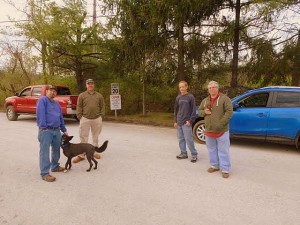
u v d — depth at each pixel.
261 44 12.25
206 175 5.54
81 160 6.64
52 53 16.47
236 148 8.00
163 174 5.60
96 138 7.11
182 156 6.76
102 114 7.12
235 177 5.43
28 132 10.77
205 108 5.55
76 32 15.67
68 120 15.34
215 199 4.39
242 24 12.38
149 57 13.04
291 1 11.19
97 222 3.69
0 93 24.28
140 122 13.90
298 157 7.00
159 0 10.82
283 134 7.40
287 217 3.81
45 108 5.30
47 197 4.51
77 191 4.75
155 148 7.94
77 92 18.47
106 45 14.98
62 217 3.84
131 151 7.57
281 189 4.81
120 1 12.27
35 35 15.48
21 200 4.40
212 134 5.48
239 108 8.00
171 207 4.11
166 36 12.23
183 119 6.39
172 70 12.98
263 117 7.59
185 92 6.45
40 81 20.17
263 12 11.51
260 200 4.36
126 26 12.72
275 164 6.36
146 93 17.38
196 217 3.81
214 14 11.91
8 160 6.71
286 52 11.53
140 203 4.25
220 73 13.59
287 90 7.52
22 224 3.66
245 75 13.16
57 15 15.58
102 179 5.33
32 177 5.49
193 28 12.16
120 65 14.58
